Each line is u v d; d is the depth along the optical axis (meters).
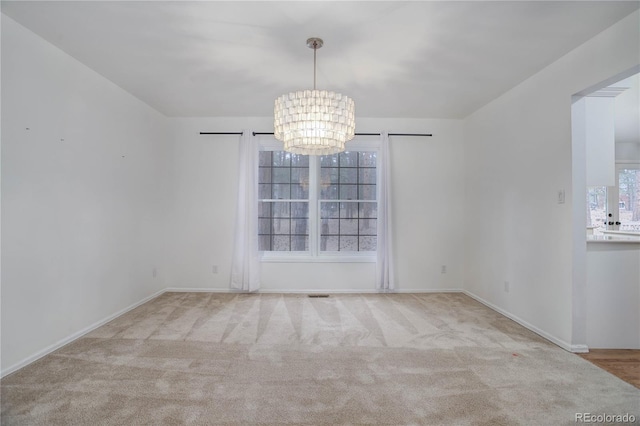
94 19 2.33
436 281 4.82
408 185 4.81
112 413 1.90
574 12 2.22
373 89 3.68
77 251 3.02
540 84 3.16
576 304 2.76
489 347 2.86
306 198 4.82
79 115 3.03
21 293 2.45
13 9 2.22
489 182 4.09
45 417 1.85
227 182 4.75
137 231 4.01
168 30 2.47
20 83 2.43
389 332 3.20
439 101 4.07
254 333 3.16
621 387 2.21
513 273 3.58
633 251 2.88
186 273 4.75
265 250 4.80
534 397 2.09
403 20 2.32
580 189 2.77
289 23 2.36
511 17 2.28
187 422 1.83
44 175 2.65
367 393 2.13
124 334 3.11
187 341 2.96
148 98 3.98
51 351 2.71
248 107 4.32
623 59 2.30
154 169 4.41
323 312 3.82
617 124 5.46
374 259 4.78
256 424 1.82
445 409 1.96
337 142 2.49
